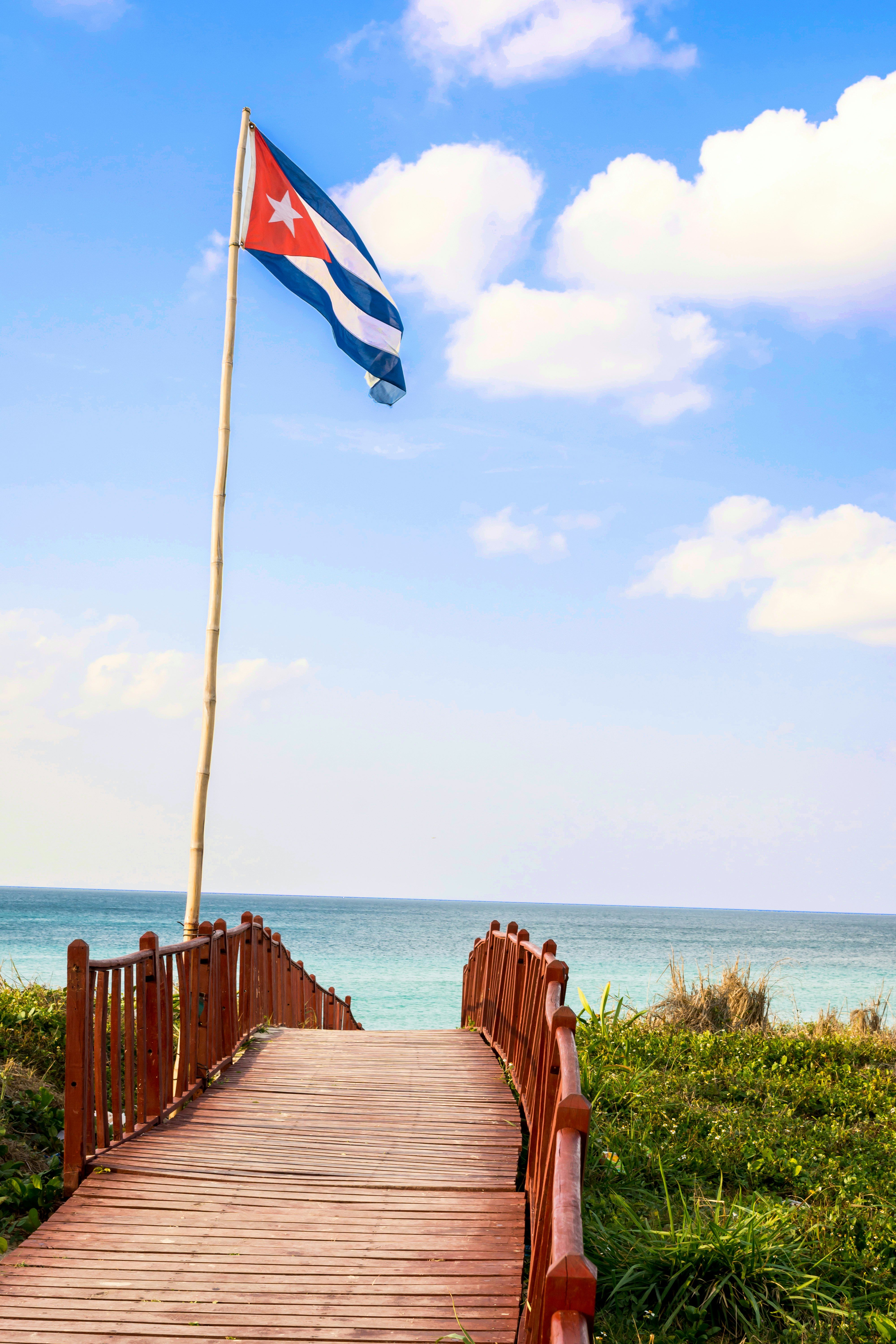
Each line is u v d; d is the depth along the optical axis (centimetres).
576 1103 286
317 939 7994
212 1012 784
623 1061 1074
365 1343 388
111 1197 523
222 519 1030
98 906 14550
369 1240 480
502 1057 849
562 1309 185
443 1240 481
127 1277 438
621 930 12344
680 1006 1515
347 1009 1772
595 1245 548
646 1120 812
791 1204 660
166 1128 638
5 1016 882
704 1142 775
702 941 9938
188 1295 423
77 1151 540
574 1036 407
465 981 1418
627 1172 680
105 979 580
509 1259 462
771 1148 776
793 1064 1180
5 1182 572
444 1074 812
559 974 547
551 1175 383
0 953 5794
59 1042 857
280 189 1159
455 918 14088
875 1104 993
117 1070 599
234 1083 767
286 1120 671
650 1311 488
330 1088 759
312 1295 425
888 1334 472
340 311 1207
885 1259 570
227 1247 470
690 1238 527
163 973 673
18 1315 403
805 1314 498
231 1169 567
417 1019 3206
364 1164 586
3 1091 688
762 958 6975
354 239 1238
